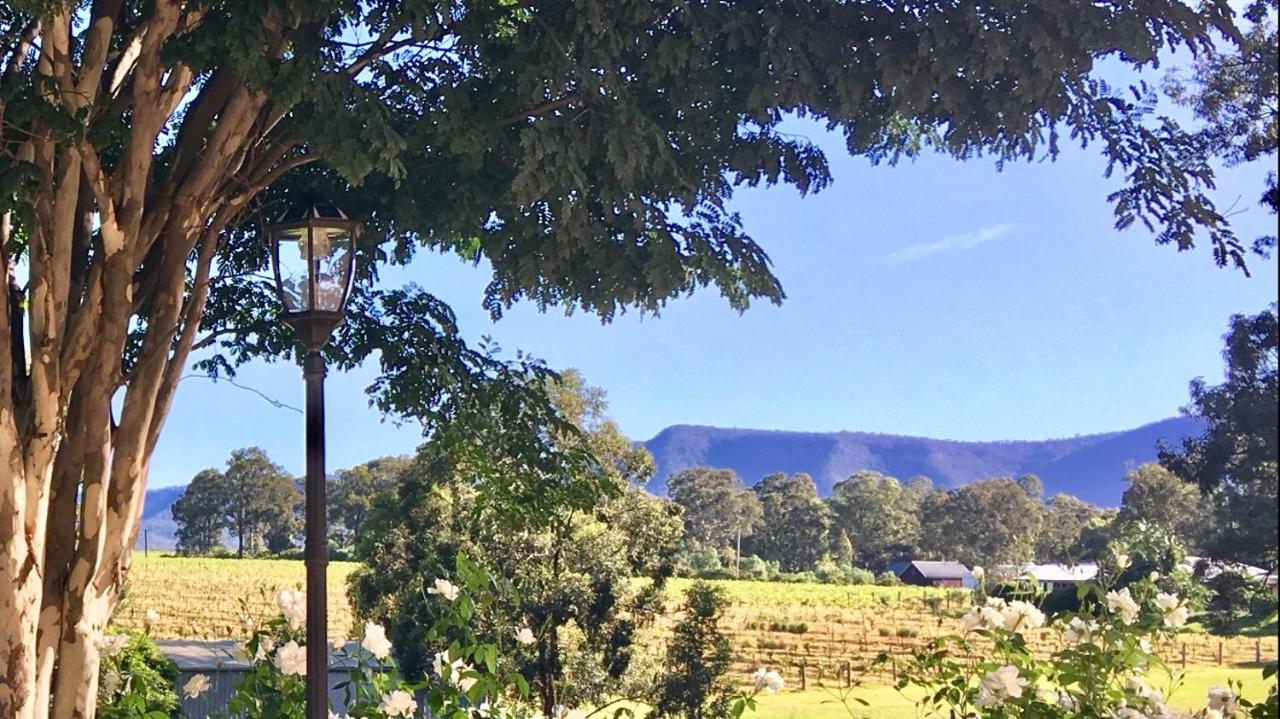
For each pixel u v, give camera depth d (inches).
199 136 293.7
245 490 3865.7
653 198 291.0
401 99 284.4
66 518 272.7
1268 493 480.4
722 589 904.9
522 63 257.9
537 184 260.8
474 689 202.5
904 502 4160.9
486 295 311.6
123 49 290.8
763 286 293.1
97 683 273.0
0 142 228.1
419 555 924.0
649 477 914.7
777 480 4279.0
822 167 298.2
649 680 853.8
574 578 813.2
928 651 187.6
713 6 260.2
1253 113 291.7
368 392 371.6
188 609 2075.5
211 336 353.1
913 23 258.1
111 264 274.4
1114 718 169.9
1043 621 177.8
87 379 274.7
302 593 219.3
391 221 331.0
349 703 211.5
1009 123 271.3
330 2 232.8
